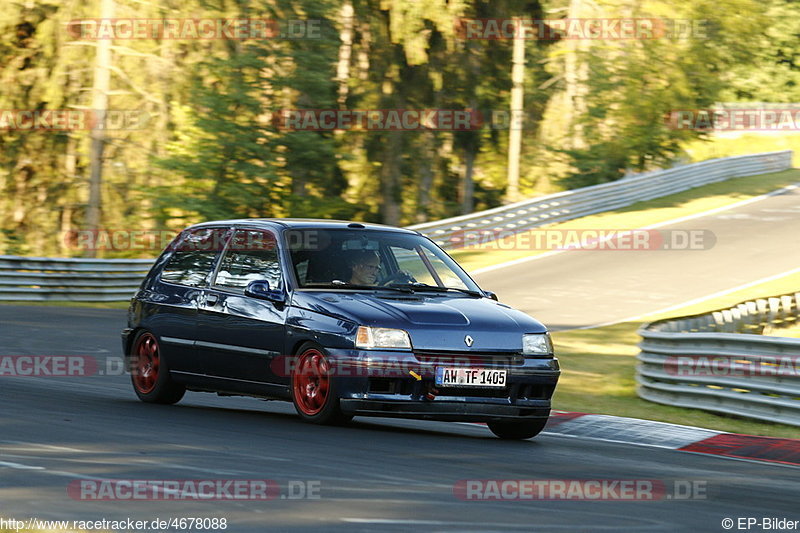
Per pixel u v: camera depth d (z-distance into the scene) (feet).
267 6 456.04
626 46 499.51
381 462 78.54
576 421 120.88
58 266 281.74
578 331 232.73
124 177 482.28
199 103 446.60
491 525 58.49
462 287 109.40
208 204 434.30
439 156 594.24
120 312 258.98
